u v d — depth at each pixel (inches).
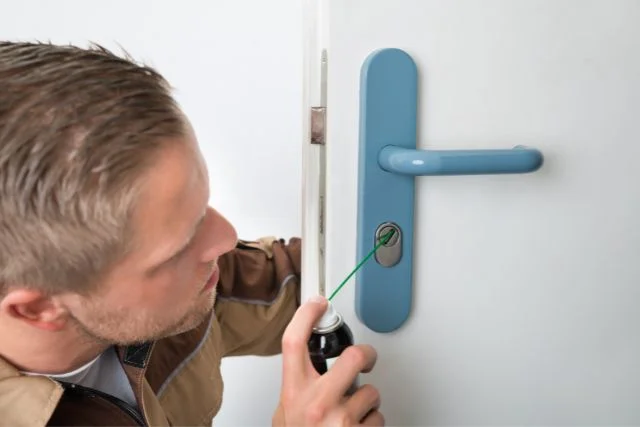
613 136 23.2
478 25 21.1
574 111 22.6
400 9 20.4
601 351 25.2
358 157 21.1
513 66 21.7
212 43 34.4
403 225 21.7
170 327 21.0
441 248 22.6
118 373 25.4
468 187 22.3
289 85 35.3
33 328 19.8
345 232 21.7
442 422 24.3
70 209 16.7
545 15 21.6
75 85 16.5
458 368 23.9
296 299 30.4
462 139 21.7
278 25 34.5
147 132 16.9
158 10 33.8
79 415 22.5
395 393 23.5
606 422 26.0
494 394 24.6
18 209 16.7
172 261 18.9
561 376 25.1
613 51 22.5
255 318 29.7
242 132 35.8
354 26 20.2
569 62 22.2
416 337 23.3
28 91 16.3
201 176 18.5
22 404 20.5
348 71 20.5
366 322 22.2
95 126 16.4
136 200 17.0
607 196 23.7
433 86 21.1
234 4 34.0
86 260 17.7
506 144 22.2
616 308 24.9
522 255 23.5
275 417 21.4
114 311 19.4
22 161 16.3
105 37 34.0
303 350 20.1
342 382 19.9
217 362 29.6
